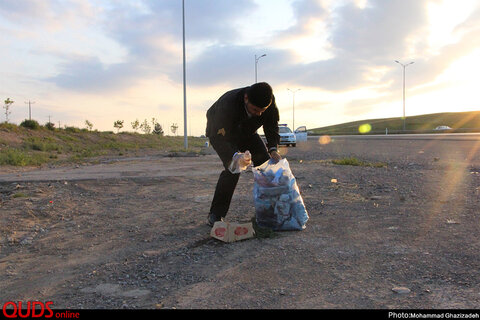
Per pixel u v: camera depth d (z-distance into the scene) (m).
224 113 3.23
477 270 2.46
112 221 4.39
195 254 3.02
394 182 6.61
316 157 13.89
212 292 2.27
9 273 2.80
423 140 27.56
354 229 3.62
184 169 10.18
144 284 2.45
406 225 3.68
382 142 27.27
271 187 3.65
